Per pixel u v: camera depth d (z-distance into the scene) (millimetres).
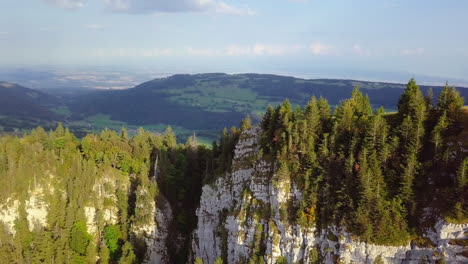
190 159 143250
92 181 123125
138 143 143000
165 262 116250
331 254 75938
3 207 113750
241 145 104750
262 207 88688
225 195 103000
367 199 73250
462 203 66875
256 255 85250
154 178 126438
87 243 112812
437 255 67438
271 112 103500
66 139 143375
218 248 99375
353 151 80500
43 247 106938
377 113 89188
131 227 114250
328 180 80750
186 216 123375
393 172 76375
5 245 107062
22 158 123750
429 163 74375
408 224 71625
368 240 71688
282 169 84750
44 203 117688
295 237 80438
